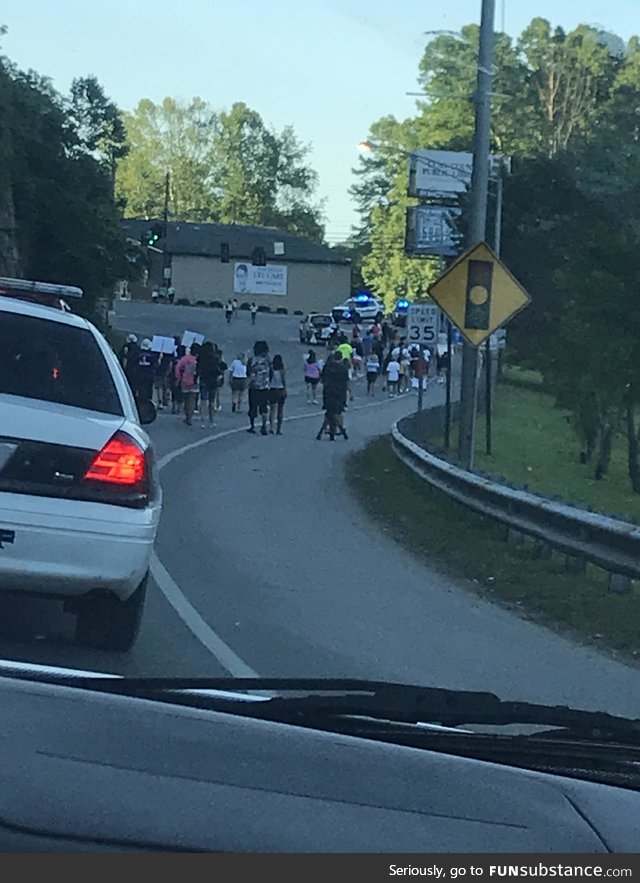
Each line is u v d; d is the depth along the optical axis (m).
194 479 19.19
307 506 16.88
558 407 33.78
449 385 29.12
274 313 105.38
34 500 6.70
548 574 11.95
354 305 90.00
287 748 2.42
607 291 27.92
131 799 2.11
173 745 2.34
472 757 3.22
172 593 10.17
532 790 2.42
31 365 7.23
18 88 44.41
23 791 2.08
